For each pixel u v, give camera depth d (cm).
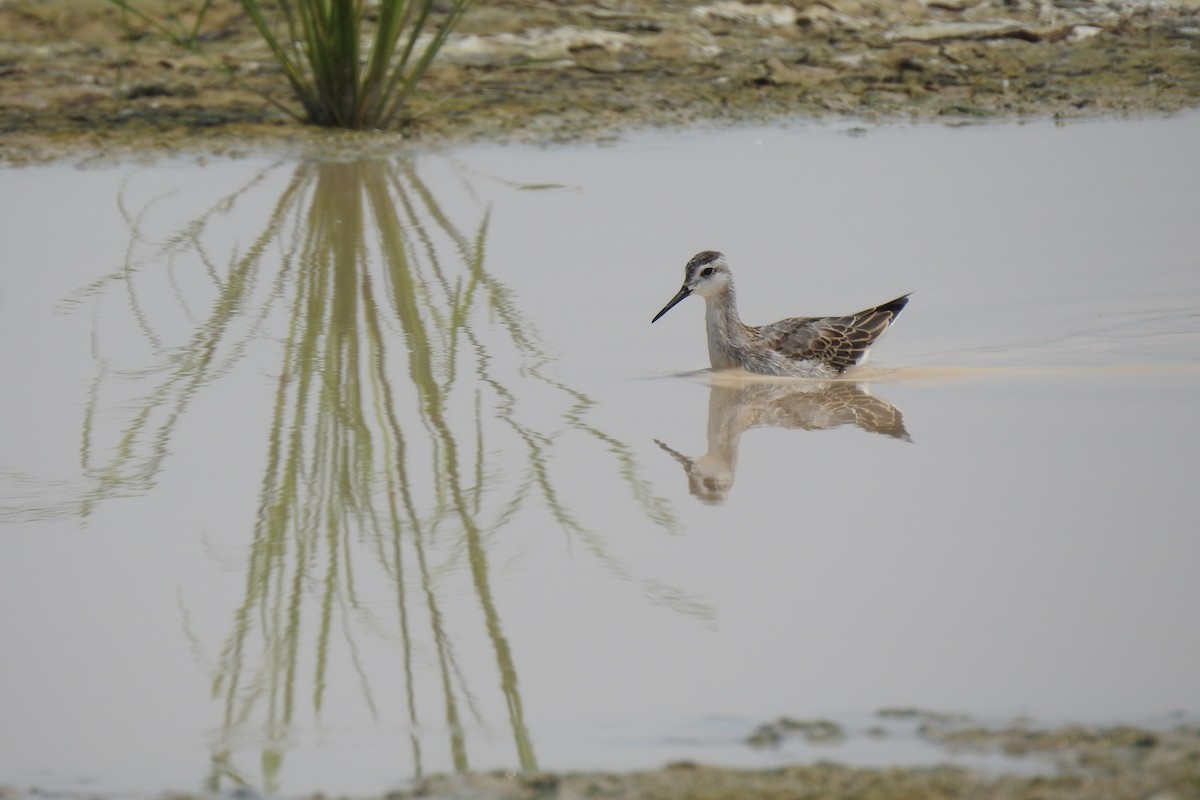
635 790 686
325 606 907
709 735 742
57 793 715
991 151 1978
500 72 2384
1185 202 1744
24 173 1944
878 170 1916
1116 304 1466
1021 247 1627
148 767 738
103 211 1791
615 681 803
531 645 851
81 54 2403
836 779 686
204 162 1997
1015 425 1188
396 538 1001
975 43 2506
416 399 1264
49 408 1238
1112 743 709
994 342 1406
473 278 1578
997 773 685
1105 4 2658
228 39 2452
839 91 2300
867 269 1588
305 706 793
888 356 1398
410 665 831
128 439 1174
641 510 1043
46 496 1070
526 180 1906
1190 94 2197
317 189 1891
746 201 1806
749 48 2514
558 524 1021
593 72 2403
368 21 2434
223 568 961
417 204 1823
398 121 2183
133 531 1015
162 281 1562
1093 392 1260
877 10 2648
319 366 1338
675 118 2188
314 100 2152
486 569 951
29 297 1507
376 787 708
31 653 855
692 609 884
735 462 1141
